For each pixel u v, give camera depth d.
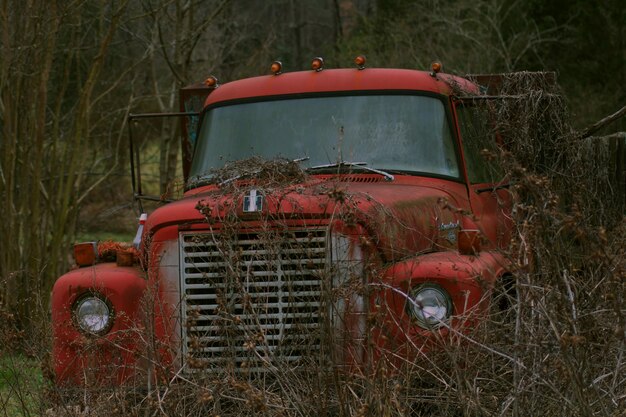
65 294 6.61
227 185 6.66
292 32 33.28
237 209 6.23
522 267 5.55
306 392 5.82
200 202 6.07
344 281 6.01
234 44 19.33
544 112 8.41
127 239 18.81
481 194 7.93
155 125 20.77
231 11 21.09
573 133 8.65
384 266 6.26
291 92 8.05
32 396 6.67
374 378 5.50
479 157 8.12
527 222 5.77
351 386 5.82
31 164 12.57
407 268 6.18
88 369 6.34
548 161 8.41
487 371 5.88
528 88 8.42
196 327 6.24
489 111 8.03
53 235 11.66
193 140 9.34
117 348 6.42
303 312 6.13
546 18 25.61
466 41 25.45
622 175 9.95
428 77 8.03
